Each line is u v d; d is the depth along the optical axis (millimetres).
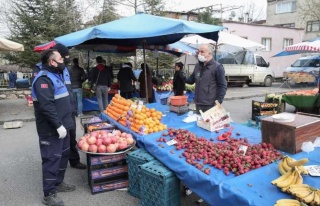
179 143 3092
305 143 2682
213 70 4297
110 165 3580
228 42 8570
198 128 3801
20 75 14539
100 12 15078
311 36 25938
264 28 20969
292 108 9961
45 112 2979
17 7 14422
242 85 17188
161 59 16453
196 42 8977
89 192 3617
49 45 7922
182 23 3885
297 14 26844
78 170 4332
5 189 3762
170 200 2791
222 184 2152
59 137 3117
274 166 2396
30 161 4824
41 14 14555
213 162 2498
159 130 3771
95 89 8195
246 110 9562
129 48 8852
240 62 16406
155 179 2824
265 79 17031
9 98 12555
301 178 2059
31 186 3846
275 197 1930
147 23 4410
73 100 3936
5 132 6895
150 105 5512
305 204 1754
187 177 2508
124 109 4457
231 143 2992
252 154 2623
